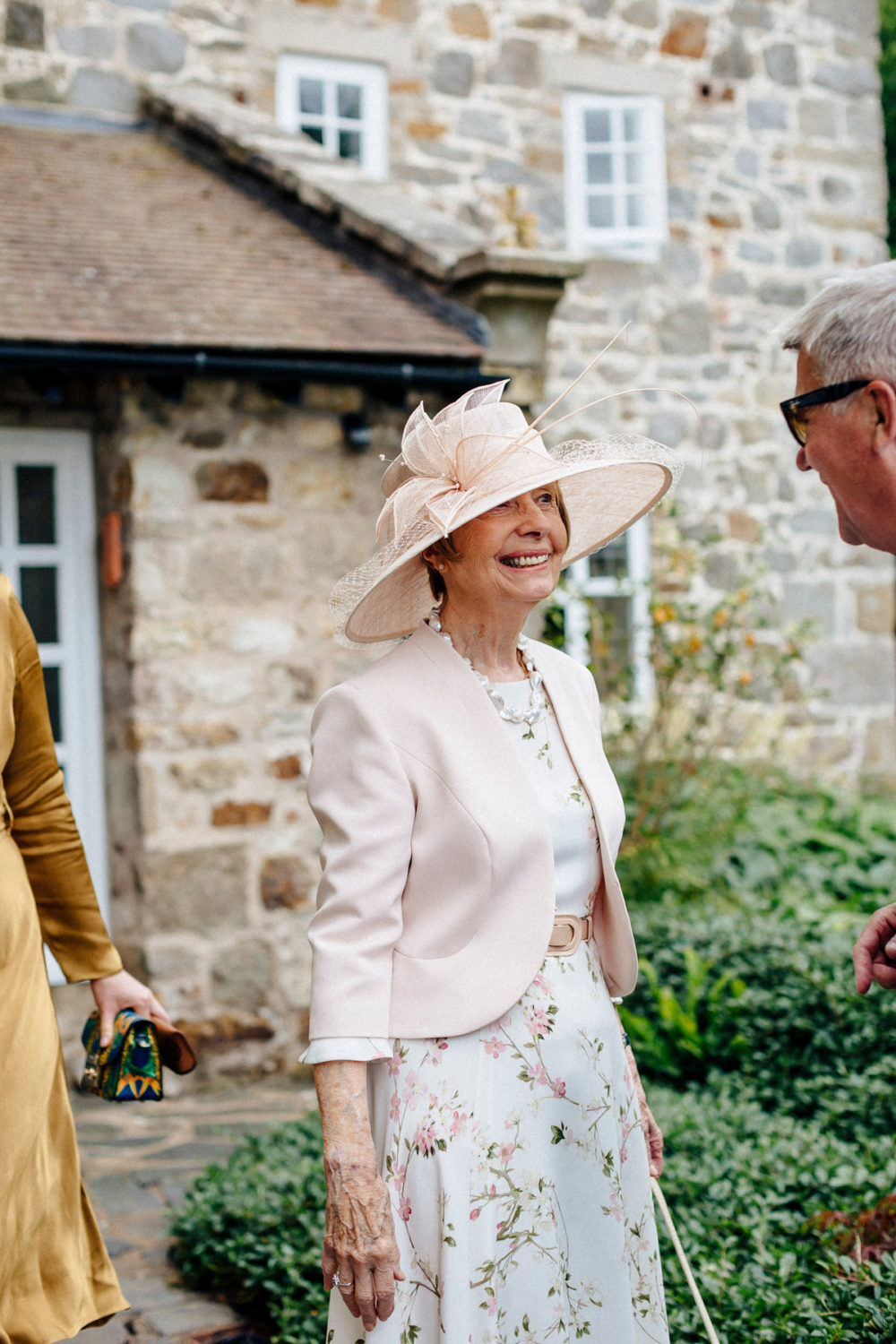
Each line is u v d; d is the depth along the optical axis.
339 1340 1.79
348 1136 1.72
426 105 8.09
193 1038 5.50
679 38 8.73
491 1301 1.72
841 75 9.23
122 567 5.59
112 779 5.75
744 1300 2.66
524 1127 1.79
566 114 8.55
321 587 5.82
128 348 5.13
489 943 1.83
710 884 6.46
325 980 1.78
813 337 1.91
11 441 5.66
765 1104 4.09
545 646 2.14
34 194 6.20
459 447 1.94
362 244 6.59
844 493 1.95
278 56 7.68
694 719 7.02
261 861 5.66
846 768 8.93
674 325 8.59
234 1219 3.36
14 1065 2.06
